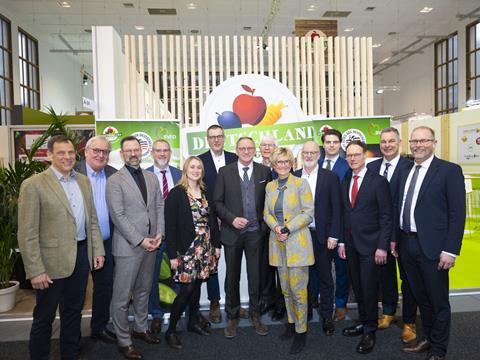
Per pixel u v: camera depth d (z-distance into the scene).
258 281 3.21
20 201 2.35
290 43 5.03
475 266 5.07
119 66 4.58
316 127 4.22
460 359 2.73
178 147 4.06
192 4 10.79
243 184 3.21
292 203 2.96
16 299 4.10
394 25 12.98
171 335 3.04
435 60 15.62
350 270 3.11
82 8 11.12
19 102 12.10
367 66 4.97
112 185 2.82
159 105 4.92
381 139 3.25
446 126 9.13
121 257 2.83
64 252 2.45
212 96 4.43
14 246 3.89
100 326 3.16
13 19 11.66
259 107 4.48
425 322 2.87
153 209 3.00
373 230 2.95
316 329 3.29
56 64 15.22
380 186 2.91
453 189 2.58
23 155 5.79
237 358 2.83
